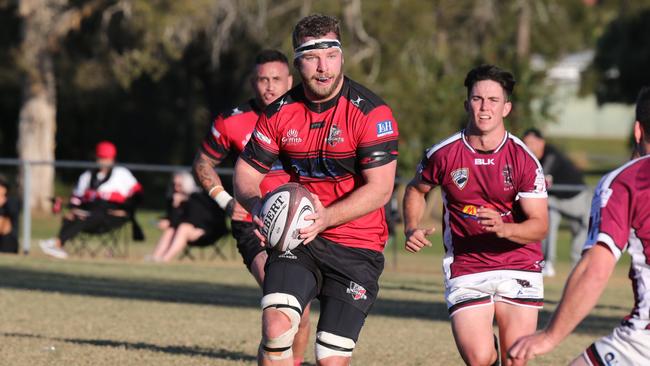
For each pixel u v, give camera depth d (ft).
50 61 299.79
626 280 154.20
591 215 40.96
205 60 364.79
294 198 52.60
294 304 53.42
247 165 56.54
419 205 63.21
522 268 60.18
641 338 40.06
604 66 385.70
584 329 97.71
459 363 75.20
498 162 59.62
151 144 410.52
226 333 88.28
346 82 55.21
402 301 115.55
